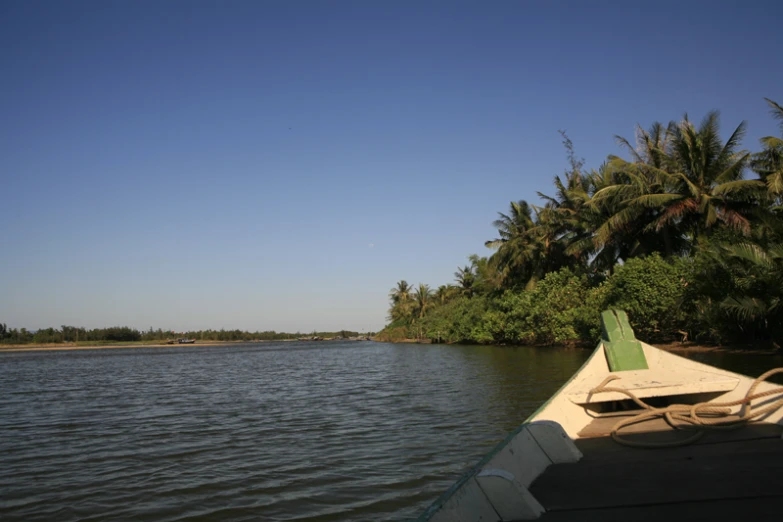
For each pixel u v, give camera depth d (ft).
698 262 69.82
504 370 71.77
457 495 7.86
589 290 102.37
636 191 85.61
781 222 65.16
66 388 72.33
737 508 7.97
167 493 23.16
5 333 358.23
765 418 12.77
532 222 135.85
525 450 10.52
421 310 277.44
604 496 8.83
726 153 79.61
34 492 23.90
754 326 66.49
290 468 26.27
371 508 20.40
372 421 38.34
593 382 16.71
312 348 285.64
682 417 13.10
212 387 69.26
